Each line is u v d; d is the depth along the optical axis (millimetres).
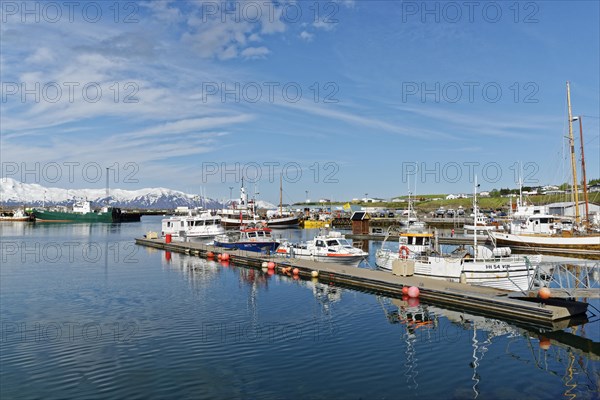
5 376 15898
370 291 30891
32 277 37562
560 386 15266
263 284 34000
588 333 21062
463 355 18188
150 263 46844
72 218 153875
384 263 37938
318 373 16234
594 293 23125
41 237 84188
